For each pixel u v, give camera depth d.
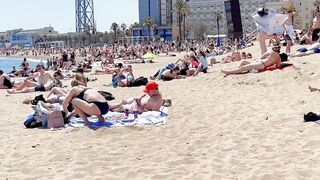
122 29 161.00
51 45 163.62
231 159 6.51
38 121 9.55
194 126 8.80
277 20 21.25
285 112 9.27
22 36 198.50
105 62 38.31
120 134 8.41
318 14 26.31
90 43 158.75
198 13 167.88
